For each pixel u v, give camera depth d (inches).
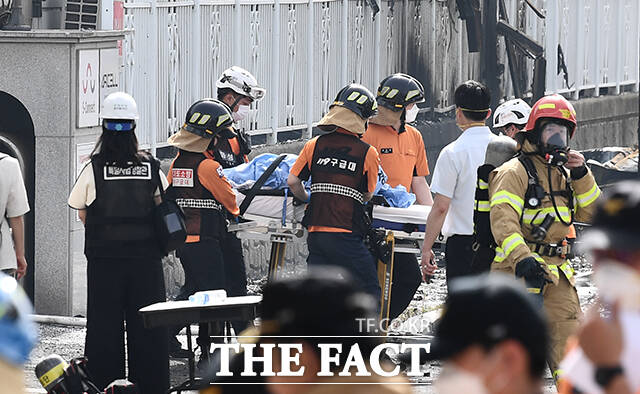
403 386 376.2
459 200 984.9
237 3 1718.8
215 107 1109.1
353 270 1048.8
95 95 1337.4
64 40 1301.7
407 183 1155.3
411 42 2106.3
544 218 822.5
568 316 826.2
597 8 2645.2
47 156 1317.7
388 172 1145.4
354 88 1059.3
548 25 2468.0
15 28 1337.4
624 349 432.1
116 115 914.7
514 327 316.5
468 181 978.1
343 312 363.9
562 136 824.9
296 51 1855.3
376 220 1085.8
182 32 1630.2
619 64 2736.2
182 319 844.6
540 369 318.0
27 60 1310.3
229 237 1163.9
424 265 993.5
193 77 1656.0
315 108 1915.6
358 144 1056.2
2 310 353.1
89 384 848.9
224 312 846.5
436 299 1443.2
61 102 1307.8
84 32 1306.6
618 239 430.0
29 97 1311.5
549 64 2474.2
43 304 1333.7
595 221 436.5
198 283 1110.4
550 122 823.7
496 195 824.9
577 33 2583.7
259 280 1662.2
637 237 428.1
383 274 1080.2
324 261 1055.0
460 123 989.8
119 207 916.6
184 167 1110.4
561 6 2524.6
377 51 2026.3
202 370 885.8
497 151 963.3
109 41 1352.1
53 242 1325.0
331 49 1935.3
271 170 1131.9
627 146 2758.4
